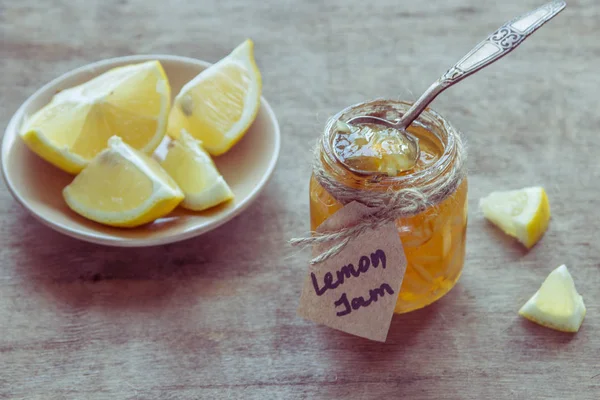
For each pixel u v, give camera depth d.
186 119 0.57
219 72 0.57
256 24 0.67
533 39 0.64
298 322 0.50
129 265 0.53
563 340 0.49
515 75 0.62
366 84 0.62
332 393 0.47
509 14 0.66
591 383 0.47
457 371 0.48
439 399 0.47
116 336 0.50
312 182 0.48
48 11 0.68
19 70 0.64
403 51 0.64
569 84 0.61
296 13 0.67
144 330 0.50
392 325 0.50
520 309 0.50
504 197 0.54
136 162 0.53
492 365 0.48
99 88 0.57
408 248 0.47
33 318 0.51
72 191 0.53
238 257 0.53
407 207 0.44
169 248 0.54
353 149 0.46
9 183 0.53
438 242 0.47
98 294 0.52
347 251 0.46
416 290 0.48
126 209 0.52
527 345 0.49
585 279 0.51
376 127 0.47
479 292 0.51
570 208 0.54
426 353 0.49
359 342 0.49
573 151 0.57
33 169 0.55
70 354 0.49
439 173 0.45
